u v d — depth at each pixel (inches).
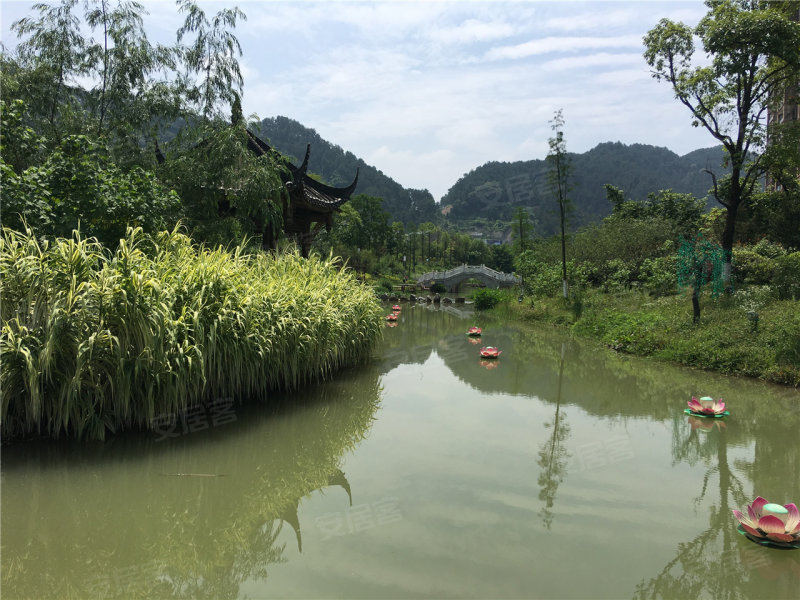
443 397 335.6
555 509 170.1
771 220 868.0
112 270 227.3
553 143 892.6
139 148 475.2
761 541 149.4
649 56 677.3
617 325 585.3
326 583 130.2
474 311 1122.7
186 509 176.9
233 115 459.5
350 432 257.3
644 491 186.1
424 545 148.1
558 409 305.0
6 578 137.9
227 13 445.4
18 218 256.8
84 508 175.6
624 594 124.3
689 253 562.3
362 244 2182.6
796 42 562.3
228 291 268.8
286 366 312.3
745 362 383.9
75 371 214.7
